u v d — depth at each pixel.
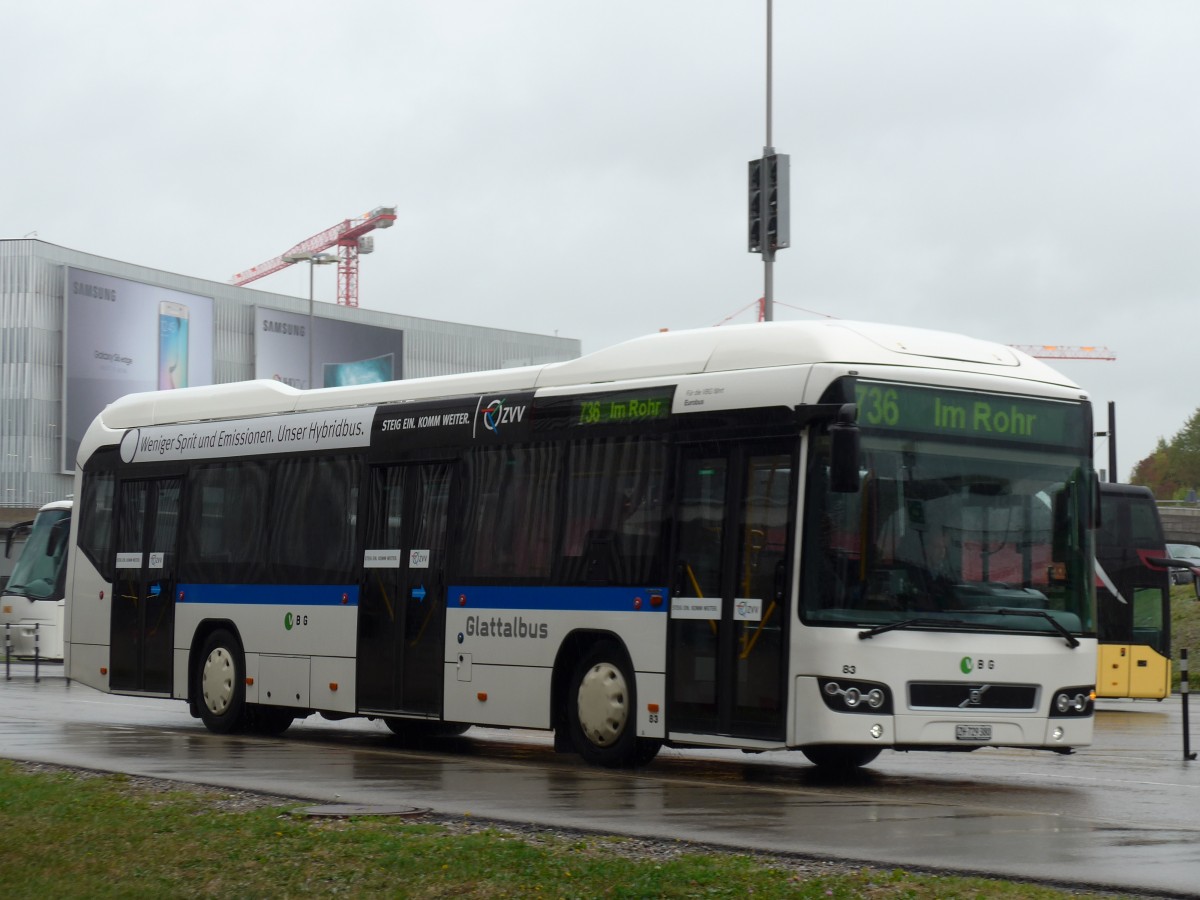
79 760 16.28
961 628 15.04
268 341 120.44
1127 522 31.00
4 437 105.56
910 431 15.15
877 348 15.32
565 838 10.97
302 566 20.17
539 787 14.24
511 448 17.86
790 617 14.82
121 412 23.67
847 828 11.55
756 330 15.92
